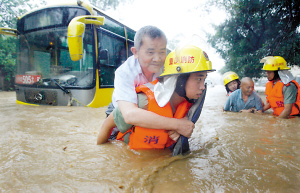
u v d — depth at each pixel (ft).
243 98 13.56
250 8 36.37
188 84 4.81
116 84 5.81
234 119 10.63
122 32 20.44
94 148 5.62
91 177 3.92
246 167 4.44
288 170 4.30
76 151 5.38
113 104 6.93
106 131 5.87
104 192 3.43
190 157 4.99
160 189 3.58
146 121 4.65
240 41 41.32
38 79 16.37
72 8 15.43
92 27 15.58
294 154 5.22
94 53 15.72
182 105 5.30
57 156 5.02
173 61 4.80
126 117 4.82
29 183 3.71
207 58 4.74
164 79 4.84
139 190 3.50
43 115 11.31
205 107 16.79
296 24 34.32
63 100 15.71
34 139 6.51
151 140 5.24
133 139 5.32
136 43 5.73
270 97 12.55
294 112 11.66
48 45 16.22
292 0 33.06
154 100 4.91
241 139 6.63
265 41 40.06
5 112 12.28
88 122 9.77
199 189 3.56
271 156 5.08
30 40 16.89
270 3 34.86
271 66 11.91
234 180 3.87
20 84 17.33
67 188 3.55
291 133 7.48
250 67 40.09
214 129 8.14
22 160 4.76
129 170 4.22
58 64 16.05
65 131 7.79
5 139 6.48
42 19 16.33
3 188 3.53
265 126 8.80
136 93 5.50
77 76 15.79
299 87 11.86
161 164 4.50
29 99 16.76
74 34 12.24
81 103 15.47
